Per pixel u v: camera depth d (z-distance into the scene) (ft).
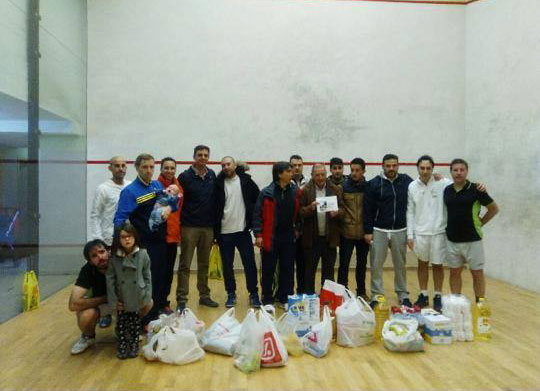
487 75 22.00
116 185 15.14
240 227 15.80
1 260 14.01
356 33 23.53
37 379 9.89
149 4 22.66
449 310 12.71
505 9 20.65
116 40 22.52
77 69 21.17
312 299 12.50
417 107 23.80
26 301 15.47
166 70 22.77
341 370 10.44
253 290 15.94
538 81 18.45
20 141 15.40
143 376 10.07
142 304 11.21
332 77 23.44
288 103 23.26
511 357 11.31
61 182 19.04
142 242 12.67
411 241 15.47
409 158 23.77
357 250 16.48
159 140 22.76
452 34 23.89
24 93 15.78
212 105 22.98
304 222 15.70
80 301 11.39
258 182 23.20
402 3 23.68
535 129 18.62
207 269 15.94
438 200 15.25
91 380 9.84
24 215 15.61
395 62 23.71
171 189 13.03
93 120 22.40
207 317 14.62
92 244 11.28
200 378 9.97
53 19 18.29
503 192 20.66
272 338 10.69
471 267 14.60
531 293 18.30
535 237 18.52
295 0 23.27
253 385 9.62
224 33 23.00
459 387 9.55
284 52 23.22
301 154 23.34
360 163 15.88
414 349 11.59
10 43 14.80
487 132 21.95
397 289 15.98
